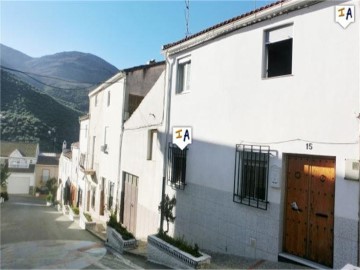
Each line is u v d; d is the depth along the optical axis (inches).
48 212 1026.7
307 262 253.8
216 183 348.2
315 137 253.8
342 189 232.4
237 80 332.2
